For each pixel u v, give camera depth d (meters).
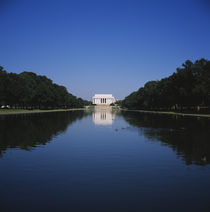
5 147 20.59
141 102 169.62
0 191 10.54
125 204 9.25
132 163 15.44
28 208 8.91
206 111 97.44
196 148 20.66
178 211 8.72
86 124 45.69
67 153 18.41
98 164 15.15
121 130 35.00
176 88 100.56
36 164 15.07
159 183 11.58
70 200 9.62
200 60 91.56
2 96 91.81
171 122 50.88
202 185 11.32
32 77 126.56
